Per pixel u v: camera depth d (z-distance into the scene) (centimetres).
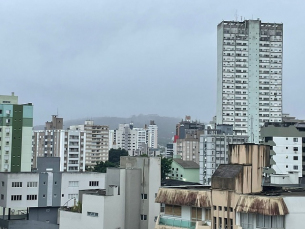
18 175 11362
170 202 6206
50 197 11644
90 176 12138
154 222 8112
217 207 5803
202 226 5844
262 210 5309
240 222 5534
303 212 5341
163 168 19862
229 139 19662
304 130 16012
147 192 8138
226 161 19450
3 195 11338
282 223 5325
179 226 6103
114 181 8031
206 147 19725
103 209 7631
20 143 15762
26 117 15900
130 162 8375
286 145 15788
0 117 15638
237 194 5603
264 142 16088
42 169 11912
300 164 15725
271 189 6419
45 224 9119
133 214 8075
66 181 11850
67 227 8050
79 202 8456
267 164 6094
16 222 9219
